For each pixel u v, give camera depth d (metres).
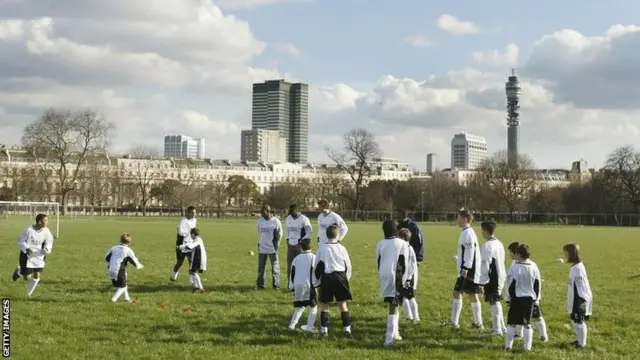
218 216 150.38
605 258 38.66
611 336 14.96
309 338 14.21
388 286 13.95
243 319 16.25
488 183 152.50
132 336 14.02
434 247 46.31
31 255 19.17
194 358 12.29
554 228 101.44
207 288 22.00
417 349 13.33
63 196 120.44
